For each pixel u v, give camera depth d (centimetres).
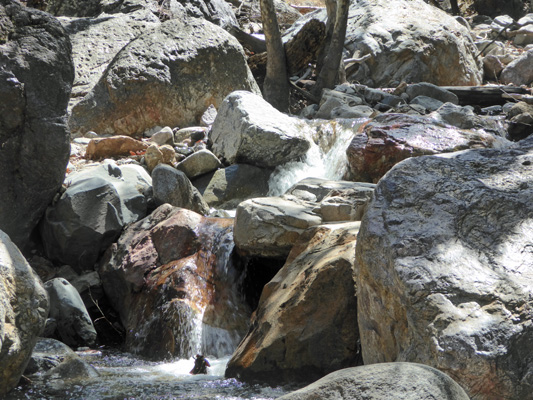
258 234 741
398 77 1703
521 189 524
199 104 1319
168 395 583
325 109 1346
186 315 764
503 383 409
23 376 622
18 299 573
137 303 830
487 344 418
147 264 845
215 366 700
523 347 417
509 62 1875
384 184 550
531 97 1430
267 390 592
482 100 1505
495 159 573
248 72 1384
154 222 894
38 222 930
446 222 501
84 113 1242
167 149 1091
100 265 897
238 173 1062
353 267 574
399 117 1045
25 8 877
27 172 876
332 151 1098
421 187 534
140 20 1631
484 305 440
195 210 977
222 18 1870
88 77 1414
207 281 805
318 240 683
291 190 817
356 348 591
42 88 864
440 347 427
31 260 920
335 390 315
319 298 606
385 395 307
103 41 1513
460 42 1784
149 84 1266
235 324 777
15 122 850
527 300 434
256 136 1047
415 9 1888
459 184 532
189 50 1318
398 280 470
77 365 657
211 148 1138
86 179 933
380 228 515
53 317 808
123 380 638
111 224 906
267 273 800
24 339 574
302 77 1611
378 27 1769
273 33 1412
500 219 496
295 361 602
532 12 2372
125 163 1095
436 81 1734
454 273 460
